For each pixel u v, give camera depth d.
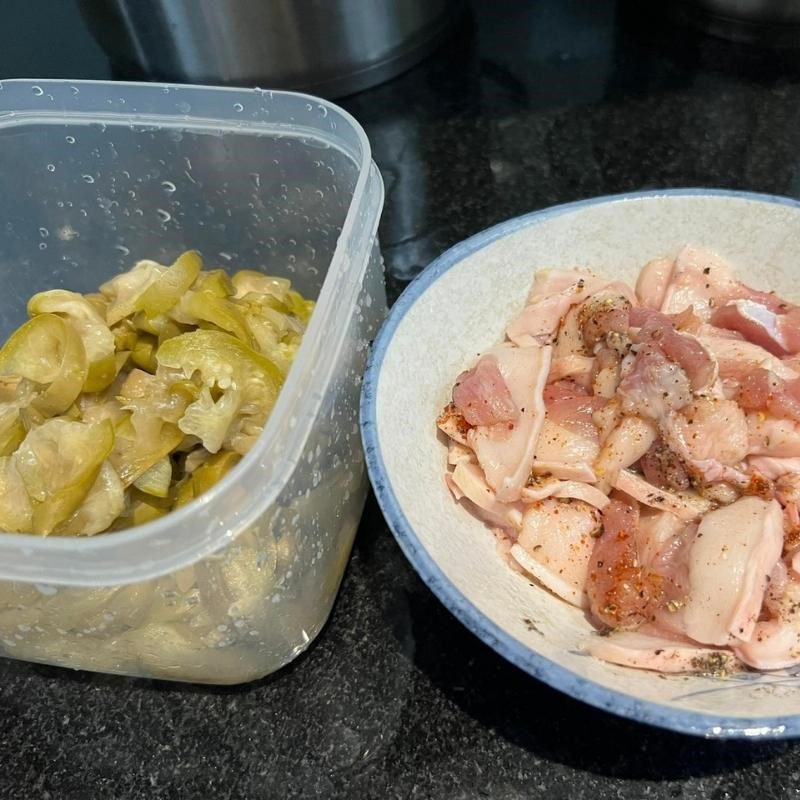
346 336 0.77
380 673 0.78
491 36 1.62
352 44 1.43
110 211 1.04
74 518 0.75
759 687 0.65
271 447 0.63
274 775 0.73
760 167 1.29
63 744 0.76
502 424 0.83
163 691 0.79
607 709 0.58
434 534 0.74
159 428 0.80
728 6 1.48
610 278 0.97
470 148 1.39
